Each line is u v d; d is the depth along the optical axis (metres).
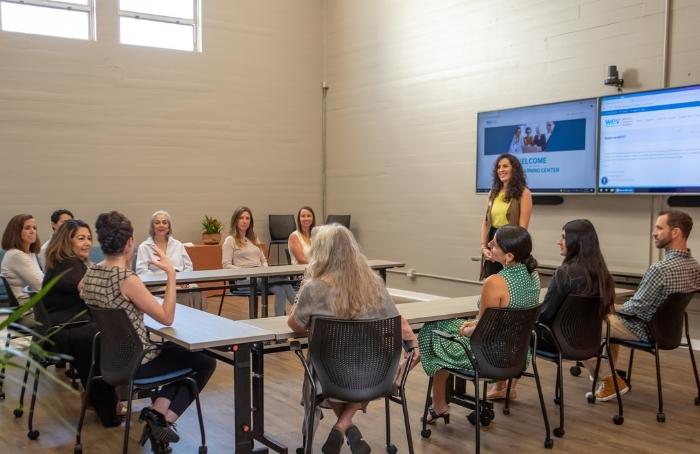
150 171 7.82
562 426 3.28
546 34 6.03
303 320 2.62
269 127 8.66
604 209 5.56
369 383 2.55
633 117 5.14
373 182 8.24
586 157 5.51
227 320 3.02
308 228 5.79
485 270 5.02
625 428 3.39
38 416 3.58
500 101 6.50
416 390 4.09
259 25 8.51
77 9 7.37
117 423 3.42
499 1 6.47
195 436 3.28
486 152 6.41
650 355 4.89
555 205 5.94
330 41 8.89
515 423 3.47
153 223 5.18
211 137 8.23
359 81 8.40
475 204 6.83
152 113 7.81
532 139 5.95
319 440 3.22
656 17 5.17
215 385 4.18
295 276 5.91
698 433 3.32
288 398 3.91
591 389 4.05
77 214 7.38
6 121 6.93
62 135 7.25
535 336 3.13
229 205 8.41
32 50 7.04
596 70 5.62
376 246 8.23
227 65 8.30
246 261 5.82
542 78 6.08
